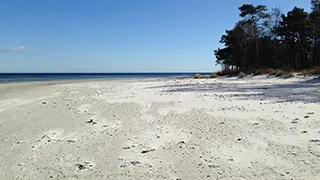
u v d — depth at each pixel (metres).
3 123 8.71
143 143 6.23
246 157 5.14
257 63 43.56
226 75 43.31
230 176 4.34
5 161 5.27
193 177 4.36
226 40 51.88
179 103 11.95
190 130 7.23
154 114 9.62
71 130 7.63
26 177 4.50
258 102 11.27
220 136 6.56
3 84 32.22
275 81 24.58
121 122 8.48
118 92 18.73
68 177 4.48
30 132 7.49
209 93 15.80
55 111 10.83
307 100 11.16
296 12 39.56
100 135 7.01
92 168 4.83
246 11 45.09
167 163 4.99
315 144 5.55
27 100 14.70
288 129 6.79
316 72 24.72
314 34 36.75
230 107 10.34
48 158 5.39
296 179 4.11
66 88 24.48
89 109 11.14
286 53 44.12
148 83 30.97
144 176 4.45
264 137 6.28
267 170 4.50
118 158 5.30
